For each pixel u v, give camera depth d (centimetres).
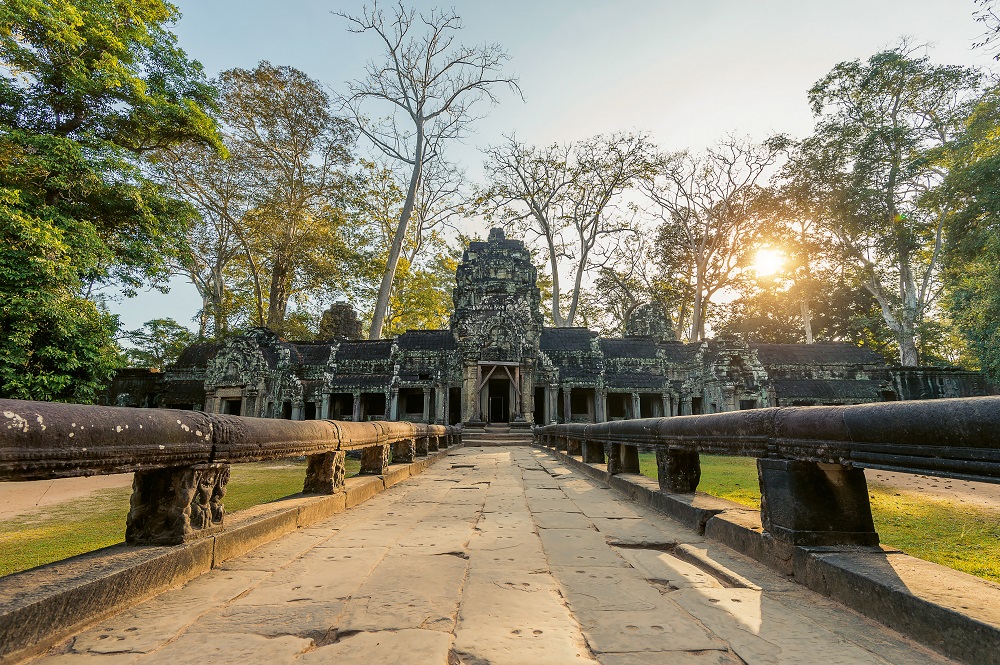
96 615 241
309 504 506
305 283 3766
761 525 375
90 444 241
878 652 210
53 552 498
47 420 221
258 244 3616
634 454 824
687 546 400
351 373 3259
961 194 2511
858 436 272
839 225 3725
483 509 600
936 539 489
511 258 3672
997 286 2141
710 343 3691
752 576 321
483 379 3044
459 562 361
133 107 1889
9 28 1513
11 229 1365
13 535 586
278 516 442
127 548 306
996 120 2372
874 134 3488
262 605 270
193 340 4188
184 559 310
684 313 5053
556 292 4588
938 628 208
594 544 418
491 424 2897
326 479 593
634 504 634
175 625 241
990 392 3170
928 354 4156
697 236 4441
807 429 310
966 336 2372
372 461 813
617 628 238
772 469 344
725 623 244
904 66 3409
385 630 235
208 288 4122
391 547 406
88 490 1069
